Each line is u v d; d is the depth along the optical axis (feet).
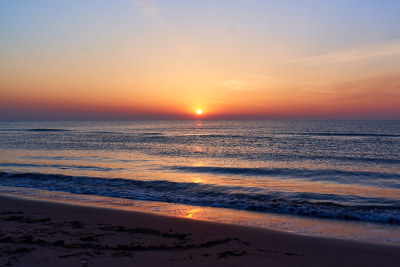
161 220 30.45
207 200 41.14
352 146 123.75
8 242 21.15
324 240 25.04
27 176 57.62
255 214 34.76
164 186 50.14
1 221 28.02
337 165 77.30
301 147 123.13
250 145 135.23
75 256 18.88
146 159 90.02
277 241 24.49
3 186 49.55
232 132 256.52
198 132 264.31
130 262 18.31
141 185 50.83
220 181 56.18
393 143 134.21
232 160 88.38
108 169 70.18
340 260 20.61
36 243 21.15
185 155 100.94
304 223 31.04
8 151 108.27
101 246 21.15
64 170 67.77
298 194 44.47
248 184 53.16
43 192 45.24
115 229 26.32
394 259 20.95
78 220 29.37
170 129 337.11
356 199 41.75
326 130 259.39
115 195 43.83
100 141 162.30
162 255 19.90
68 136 203.92
